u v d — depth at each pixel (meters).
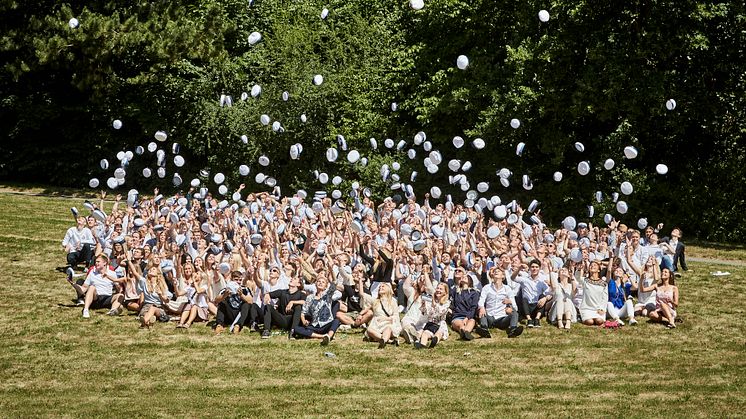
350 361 15.25
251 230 21.11
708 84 29.84
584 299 17.56
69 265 21.69
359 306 17.91
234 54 37.19
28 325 17.19
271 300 17.05
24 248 23.61
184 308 17.38
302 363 15.13
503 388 13.97
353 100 34.44
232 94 35.88
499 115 30.38
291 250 18.88
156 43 33.03
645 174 30.03
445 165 32.69
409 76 34.25
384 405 13.16
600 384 14.20
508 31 32.75
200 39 33.91
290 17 36.31
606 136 31.69
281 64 34.47
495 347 16.06
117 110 36.09
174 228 19.83
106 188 36.50
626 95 28.03
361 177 33.16
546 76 29.50
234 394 13.67
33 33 33.28
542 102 29.78
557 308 17.38
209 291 17.62
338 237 19.70
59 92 36.66
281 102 33.41
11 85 36.25
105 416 12.71
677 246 22.64
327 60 35.12
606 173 30.67
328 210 20.47
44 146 36.72
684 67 29.78
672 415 12.85
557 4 29.34
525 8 30.28
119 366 15.00
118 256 18.75
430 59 34.03
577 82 28.34
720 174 29.28
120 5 34.94
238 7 37.16
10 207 29.67
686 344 16.39
